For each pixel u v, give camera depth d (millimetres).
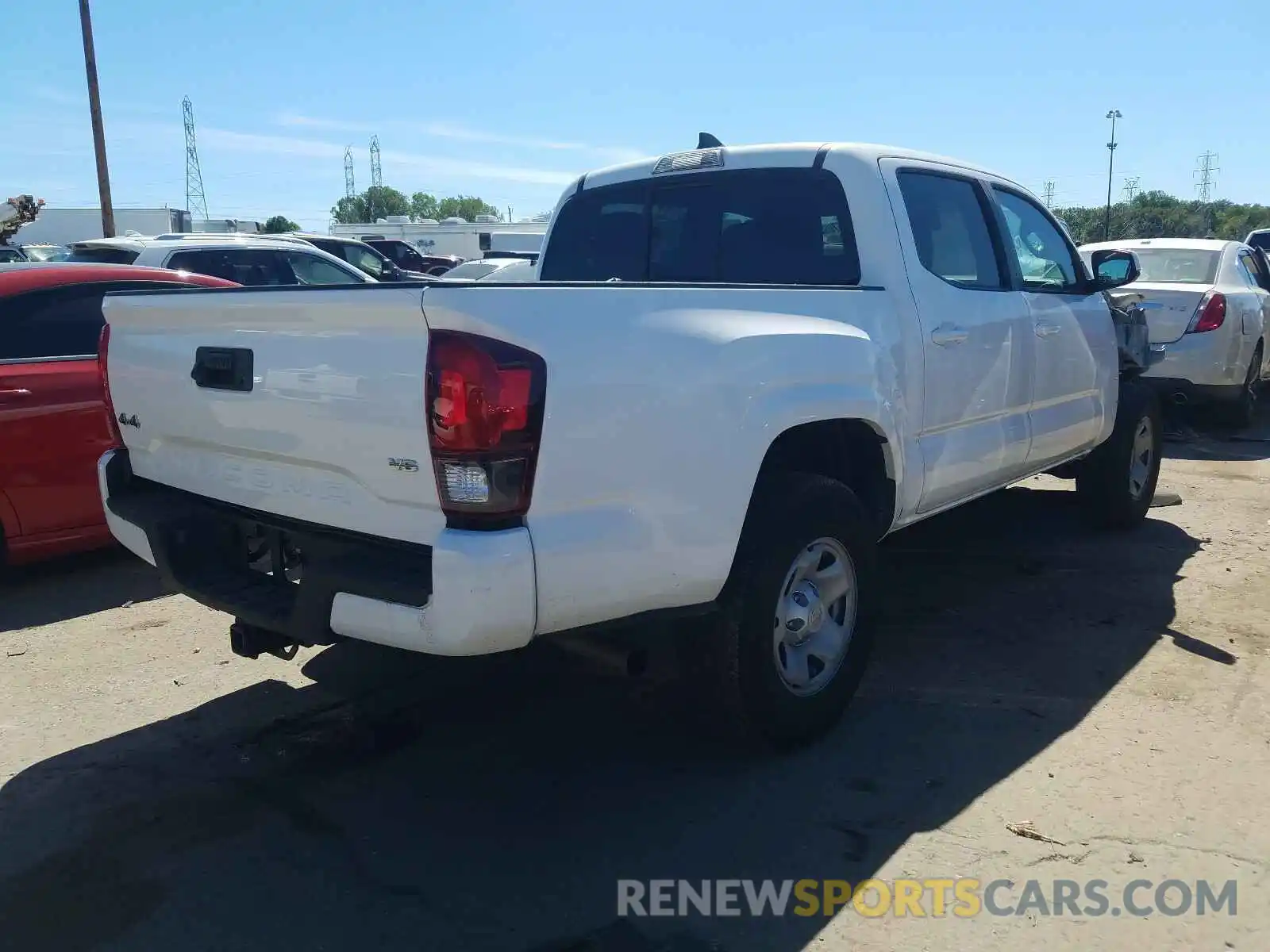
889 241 4141
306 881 2988
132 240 10961
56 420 5426
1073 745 3748
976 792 3439
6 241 24047
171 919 2816
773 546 3438
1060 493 7582
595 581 2920
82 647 4797
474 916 2830
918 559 6004
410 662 4586
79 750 3793
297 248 10992
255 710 4125
